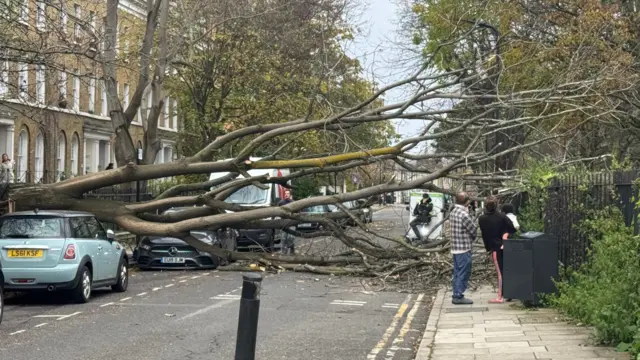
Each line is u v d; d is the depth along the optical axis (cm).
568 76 1847
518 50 2153
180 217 2123
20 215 1419
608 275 993
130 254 2455
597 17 2059
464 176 1875
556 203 1442
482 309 1341
